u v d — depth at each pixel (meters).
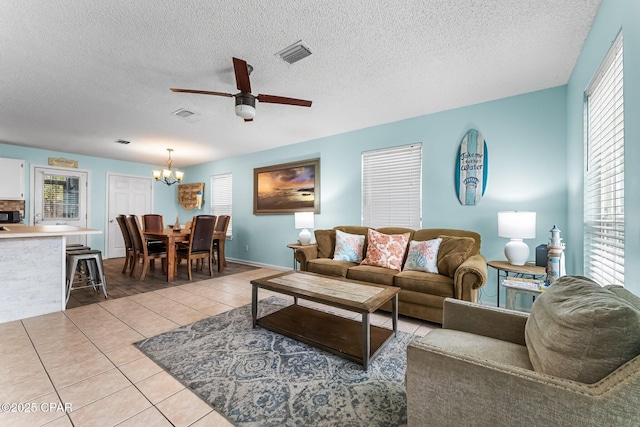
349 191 4.22
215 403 1.49
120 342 2.17
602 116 1.88
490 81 2.65
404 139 3.69
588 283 1.14
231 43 2.03
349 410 1.45
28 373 1.74
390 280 2.80
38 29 1.84
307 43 2.04
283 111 3.39
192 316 2.74
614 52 1.58
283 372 1.78
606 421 0.74
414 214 3.65
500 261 2.78
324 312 2.72
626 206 1.39
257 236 5.47
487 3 1.67
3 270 2.58
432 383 0.99
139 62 2.26
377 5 1.67
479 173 3.16
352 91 2.85
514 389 0.86
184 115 3.46
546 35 1.97
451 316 1.55
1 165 4.75
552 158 2.78
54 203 5.39
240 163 5.79
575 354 0.84
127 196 6.43
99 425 1.32
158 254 4.38
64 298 2.88
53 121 3.66
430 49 2.13
